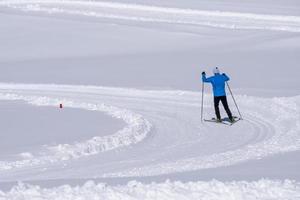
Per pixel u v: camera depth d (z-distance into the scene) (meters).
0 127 33.66
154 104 44.09
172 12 97.75
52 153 26.67
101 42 75.44
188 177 17.53
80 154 27.14
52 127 33.53
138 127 33.34
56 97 48.47
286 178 16.59
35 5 100.00
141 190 14.84
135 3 103.81
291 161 21.31
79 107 42.28
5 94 48.94
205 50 69.75
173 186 15.21
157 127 35.53
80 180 17.88
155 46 73.19
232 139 31.06
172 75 56.84
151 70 59.59
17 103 44.50
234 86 50.62
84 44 74.62
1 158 25.55
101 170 23.62
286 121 35.62
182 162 24.89
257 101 42.50
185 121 37.22
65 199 14.38
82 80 55.66
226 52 68.00
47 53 70.94
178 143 30.45
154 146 29.64
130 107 43.09
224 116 38.72
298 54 65.12
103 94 49.31
